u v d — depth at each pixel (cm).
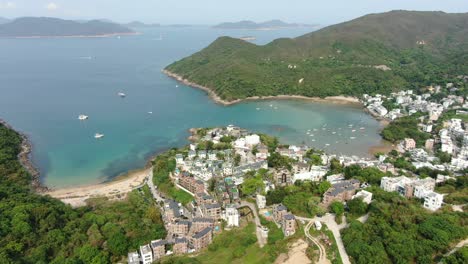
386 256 19112
